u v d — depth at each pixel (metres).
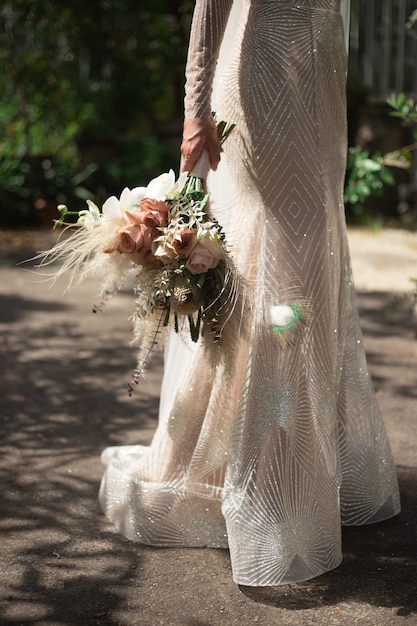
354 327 3.10
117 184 10.25
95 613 2.60
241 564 2.74
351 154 4.73
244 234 2.83
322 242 2.79
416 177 9.96
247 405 2.78
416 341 5.48
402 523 3.16
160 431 3.12
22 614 2.59
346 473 3.11
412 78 9.73
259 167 2.74
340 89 2.83
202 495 3.00
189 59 2.72
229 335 2.72
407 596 2.68
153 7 10.62
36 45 10.26
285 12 2.69
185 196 2.64
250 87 2.72
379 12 9.77
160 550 2.97
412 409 4.28
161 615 2.59
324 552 2.81
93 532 3.09
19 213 9.37
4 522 3.16
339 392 3.08
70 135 10.77
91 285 6.91
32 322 5.86
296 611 2.61
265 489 2.76
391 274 7.28
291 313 2.72
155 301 2.65
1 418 4.15
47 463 3.66
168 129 11.91
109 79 10.84
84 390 4.56
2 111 10.45
